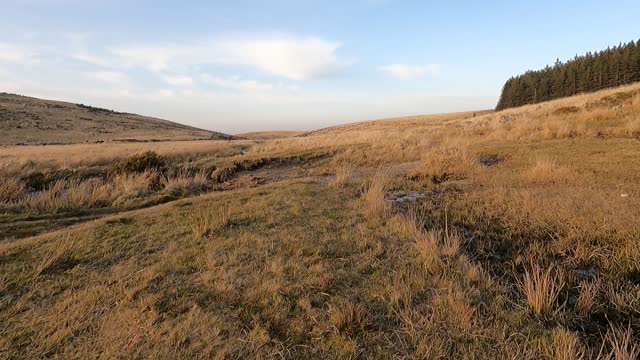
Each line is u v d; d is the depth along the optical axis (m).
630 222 4.84
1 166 13.13
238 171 14.75
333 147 18.31
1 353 2.83
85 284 3.99
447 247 4.39
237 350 2.78
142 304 3.44
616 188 6.55
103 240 5.39
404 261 4.24
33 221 7.27
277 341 2.86
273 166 15.45
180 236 5.48
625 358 2.50
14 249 5.06
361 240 4.91
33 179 12.42
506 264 4.23
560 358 2.52
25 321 3.28
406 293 3.42
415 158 13.88
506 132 15.95
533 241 4.76
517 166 9.58
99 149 26.36
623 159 8.70
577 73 67.31
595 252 4.23
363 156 15.35
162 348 2.82
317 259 4.37
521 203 6.08
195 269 4.26
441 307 3.20
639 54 57.03
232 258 4.47
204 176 12.76
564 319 3.06
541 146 11.82
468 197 6.83
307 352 2.76
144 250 4.96
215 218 6.01
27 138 52.47
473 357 2.59
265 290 3.65
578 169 8.25
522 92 81.31
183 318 3.22
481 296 3.39
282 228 5.61
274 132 138.25
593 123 14.78
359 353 2.72
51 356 2.80
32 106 81.62
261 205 7.05
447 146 13.12
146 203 9.23
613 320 3.14
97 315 3.33
